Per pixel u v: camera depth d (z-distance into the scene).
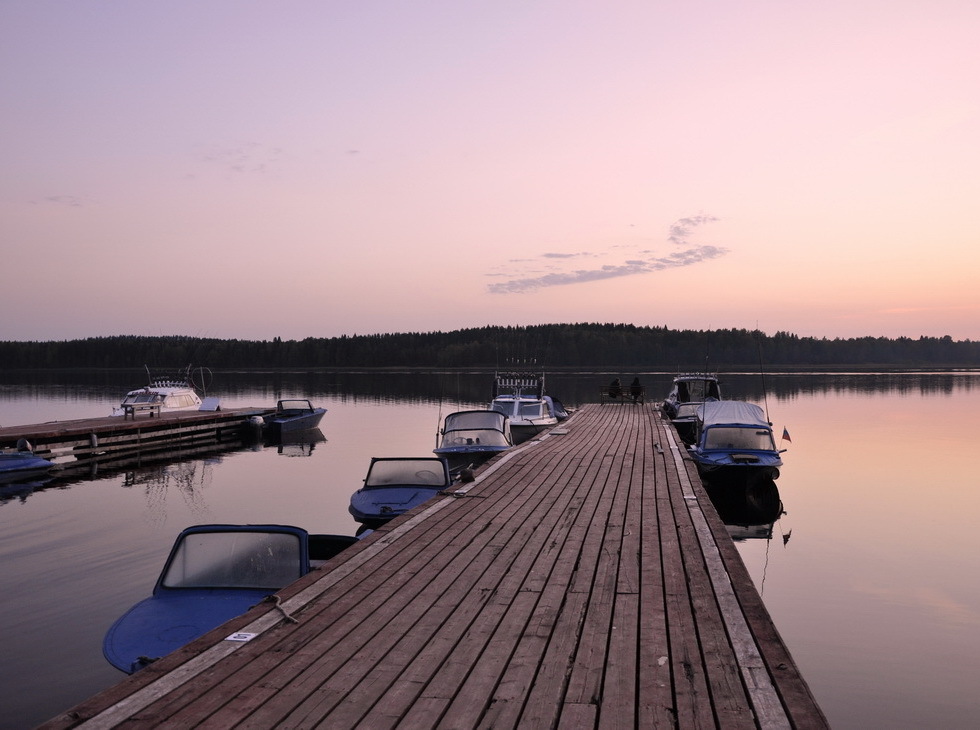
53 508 17.80
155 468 24.95
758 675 4.73
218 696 4.39
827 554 13.71
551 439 21.98
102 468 25.03
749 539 14.94
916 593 11.30
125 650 6.44
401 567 7.52
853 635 9.51
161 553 13.24
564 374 123.00
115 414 35.53
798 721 3.97
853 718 7.23
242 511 17.34
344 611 6.08
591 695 4.48
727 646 5.29
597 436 22.92
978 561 13.18
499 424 21.23
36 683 7.68
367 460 26.66
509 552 8.19
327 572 7.26
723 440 19.72
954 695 7.75
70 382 96.44
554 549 8.34
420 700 4.39
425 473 13.58
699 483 13.38
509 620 5.89
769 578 12.14
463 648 5.27
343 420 41.50
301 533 7.89
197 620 6.98
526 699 4.44
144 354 154.38
